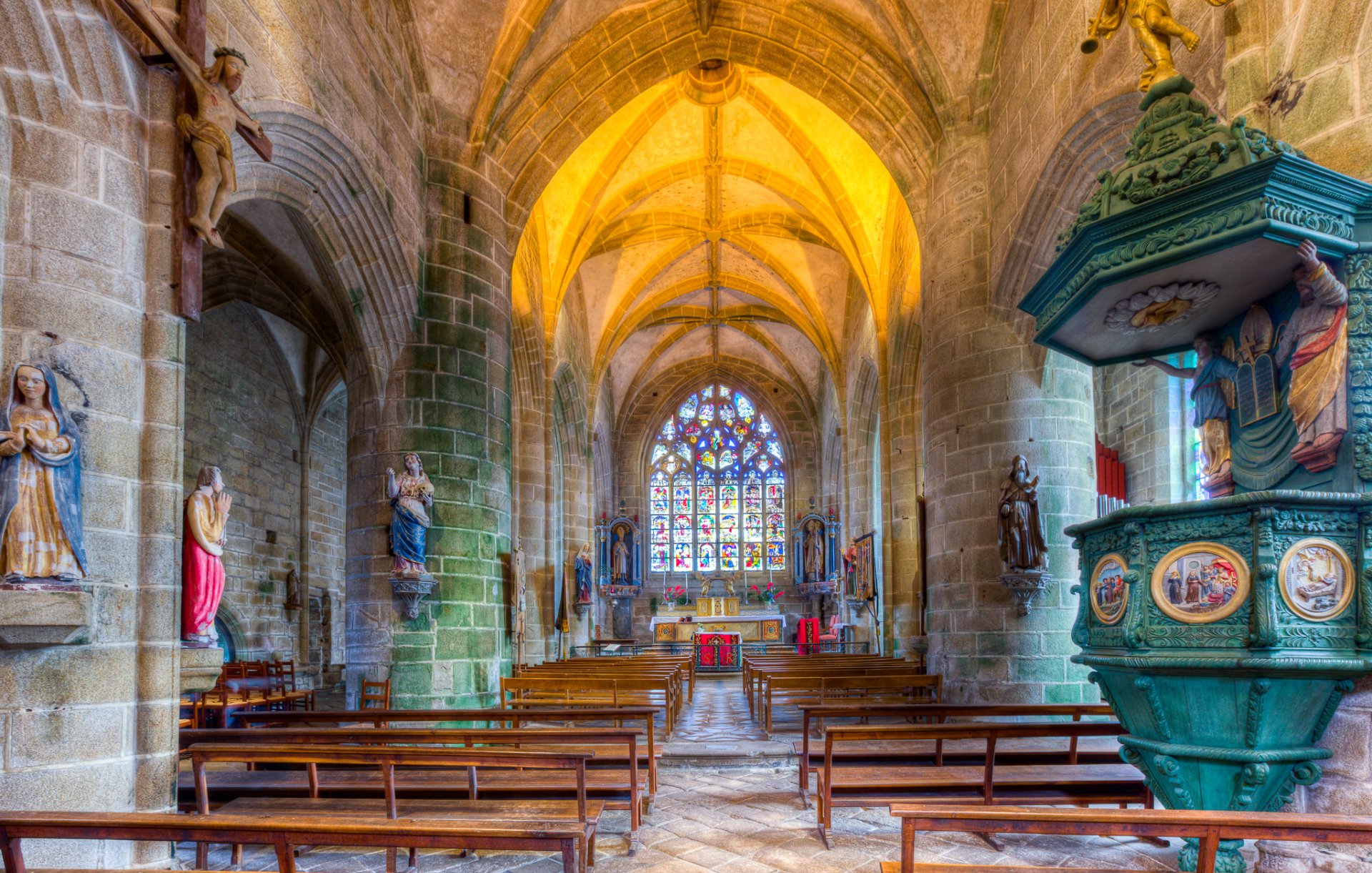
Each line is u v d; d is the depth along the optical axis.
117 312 6.48
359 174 11.32
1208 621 4.88
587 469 28.62
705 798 8.76
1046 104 11.34
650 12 15.02
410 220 13.23
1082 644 5.83
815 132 20.09
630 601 34.75
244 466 19.47
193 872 4.05
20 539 5.58
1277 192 4.98
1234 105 6.23
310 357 21.70
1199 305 6.30
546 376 21.98
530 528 21.66
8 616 5.39
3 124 6.02
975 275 13.82
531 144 15.20
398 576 12.48
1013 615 12.91
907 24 13.87
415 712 8.80
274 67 9.27
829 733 6.88
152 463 6.61
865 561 25.38
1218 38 7.31
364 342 13.06
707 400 37.75
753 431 37.59
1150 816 3.58
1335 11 5.49
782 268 27.48
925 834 7.23
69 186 6.25
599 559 33.62
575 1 14.36
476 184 14.36
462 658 13.01
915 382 20.88
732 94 19.22
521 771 7.96
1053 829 3.67
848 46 14.84
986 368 13.55
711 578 36.31
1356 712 4.83
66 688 5.90
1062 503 13.09
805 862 6.55
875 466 26.95
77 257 6.24
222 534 7.32
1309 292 5.33
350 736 6.84
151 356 6.70
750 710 16.25
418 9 13.42
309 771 7.05
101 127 6.48
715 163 22.00
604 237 24.22
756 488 37.25
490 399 14.20
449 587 13.04
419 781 7.57
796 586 34.44
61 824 3.83
